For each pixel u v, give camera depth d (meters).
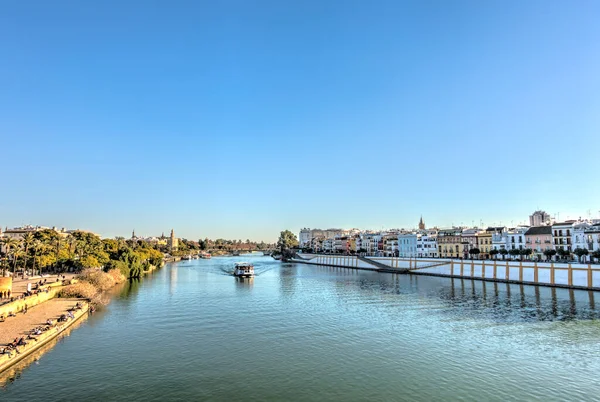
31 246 158.12
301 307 102.12
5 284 98.44
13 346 59.91
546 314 89.44
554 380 50.69
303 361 58.22
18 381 51.34
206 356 60.78
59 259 177.12
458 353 61.34
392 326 78.94
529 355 60.22
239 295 126.62
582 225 177.50
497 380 50.78
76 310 90.88
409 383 50.00
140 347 65.62
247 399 45.84
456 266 180.38
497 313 91.31
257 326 79.94
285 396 46.50
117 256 199.62
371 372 53.75
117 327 79.81
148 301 114.19
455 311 94.19
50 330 71.19
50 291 110.75
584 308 96.19
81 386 49.72
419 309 97.44
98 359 59.72
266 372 54.00
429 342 67.31
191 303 110.19
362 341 68.25
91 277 140.25
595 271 123.06
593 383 49.66
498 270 157.50
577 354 60.59
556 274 135.50
